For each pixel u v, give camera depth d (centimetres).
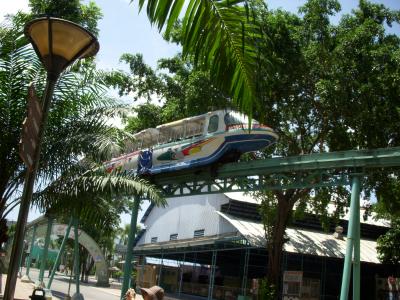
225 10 342
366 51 2050
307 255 3141
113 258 7462
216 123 1938
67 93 979
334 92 2012
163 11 327
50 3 1284
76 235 1870
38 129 517
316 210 2589
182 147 2045
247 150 1936
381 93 2039
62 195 913
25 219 557
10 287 551
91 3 1346
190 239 3603
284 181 1878
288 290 2205
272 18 2072
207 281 3869
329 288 3259
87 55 626
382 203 2478
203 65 363
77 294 1812
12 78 939
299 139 2488
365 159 1551
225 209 3384
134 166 2245
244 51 346
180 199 4066
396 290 2936
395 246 2938
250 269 3578
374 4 2278
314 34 2214
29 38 598
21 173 962
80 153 923
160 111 2694
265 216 2606
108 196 983
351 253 1456
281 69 2023
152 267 3812
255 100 376
